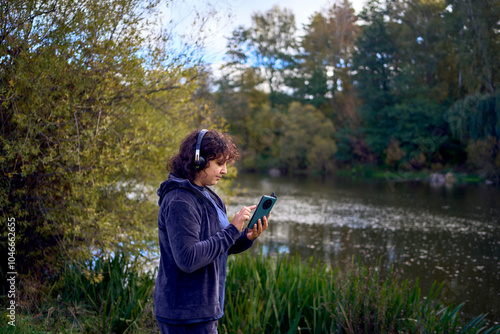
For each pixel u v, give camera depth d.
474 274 6.68
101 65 3.24
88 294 3.40
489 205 15.35
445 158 33.69
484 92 22.83
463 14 21.30
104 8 3.21
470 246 8.80
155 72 3.67
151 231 4.17
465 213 13.50
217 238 1.49
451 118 28.16
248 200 15.89
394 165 35.16
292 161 38.78
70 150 2.98
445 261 7.57
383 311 2.88
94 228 3.55
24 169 3.06
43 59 2.98
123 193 4.14
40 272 3.60
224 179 5.00
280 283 3.43
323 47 47.09
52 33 3.07
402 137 35.25
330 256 7.98
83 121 3.14
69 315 2.99
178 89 4.01
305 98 46.91
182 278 1.50
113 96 3.40
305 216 12.99
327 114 45.41
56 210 3.29
